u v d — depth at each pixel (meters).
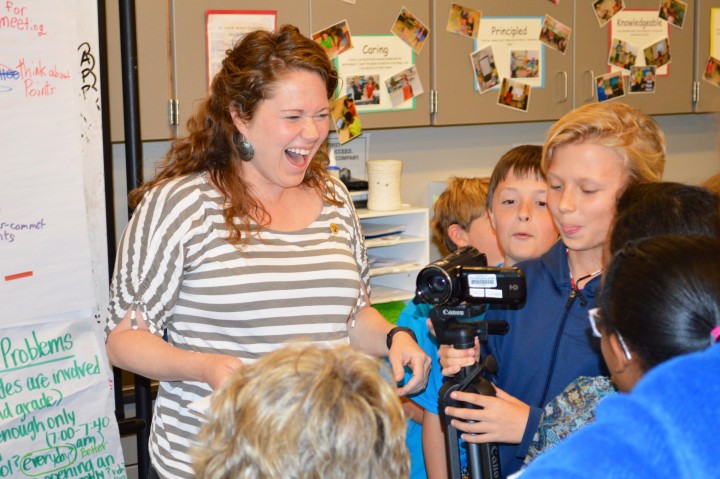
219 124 1.55
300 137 1.50
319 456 0.77
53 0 1.83
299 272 1.55
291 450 0.77
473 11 2.90
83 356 1.95
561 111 3.14
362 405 0.79
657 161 1.37
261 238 1.55
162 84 2.42
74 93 1.88
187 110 2.46
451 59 2.90
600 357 1.33
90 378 1.96
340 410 0.78
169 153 1.61
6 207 1.81
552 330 1.40
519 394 1.42
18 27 1.79
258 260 1.53
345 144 3.07
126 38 2.03
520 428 1.27
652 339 0.79
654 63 3.30
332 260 1.59
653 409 0.69
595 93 3.20
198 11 2.44
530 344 1.42
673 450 0.67
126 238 1.54
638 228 1.08
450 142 3.34
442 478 1.60
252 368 0.85
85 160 1.98
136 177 2.07
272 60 1.47
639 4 3.23
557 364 1.38
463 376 1.31
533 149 1.72
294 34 1.51
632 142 1.33
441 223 1.99
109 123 2.06
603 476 0.68
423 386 1.52
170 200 1.52
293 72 1.48
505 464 1.45
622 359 0.85
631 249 0.86
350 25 2.69
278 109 1.48
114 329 1.55
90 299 1.94
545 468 0.71
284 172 1.54
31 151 1.83
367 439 0.78
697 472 0.66
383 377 0.85
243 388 0.82
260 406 0.79
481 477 1.30
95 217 2.01
